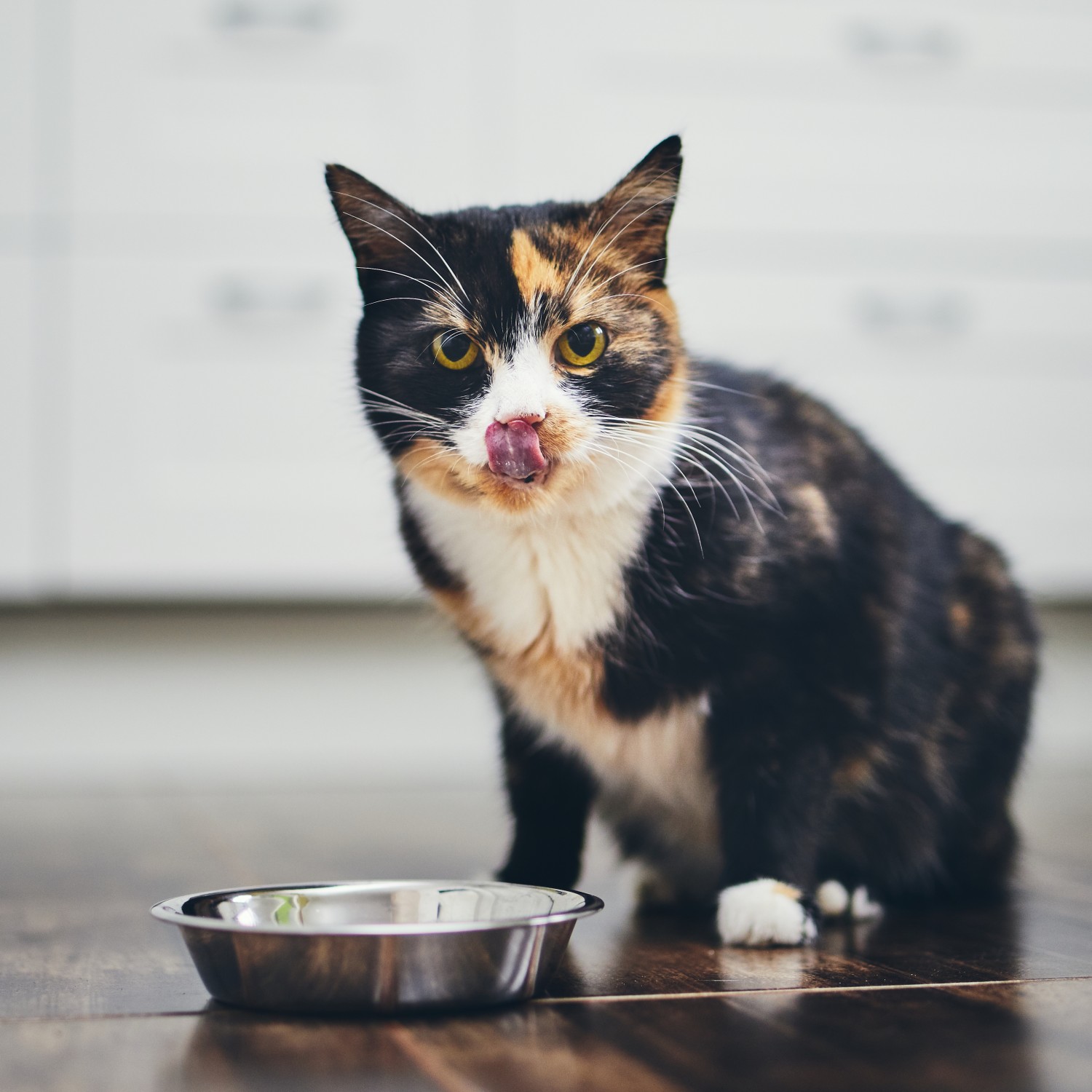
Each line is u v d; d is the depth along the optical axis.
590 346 1.29
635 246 1.33
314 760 2.91
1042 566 2.85
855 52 2.73
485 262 1.30
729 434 1.27
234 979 0.89
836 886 1.29
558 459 1.22
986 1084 0.72
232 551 2.72
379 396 1.34
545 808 1.36
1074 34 2.78
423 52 2.69
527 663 1.29
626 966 1.04
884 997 0.92
